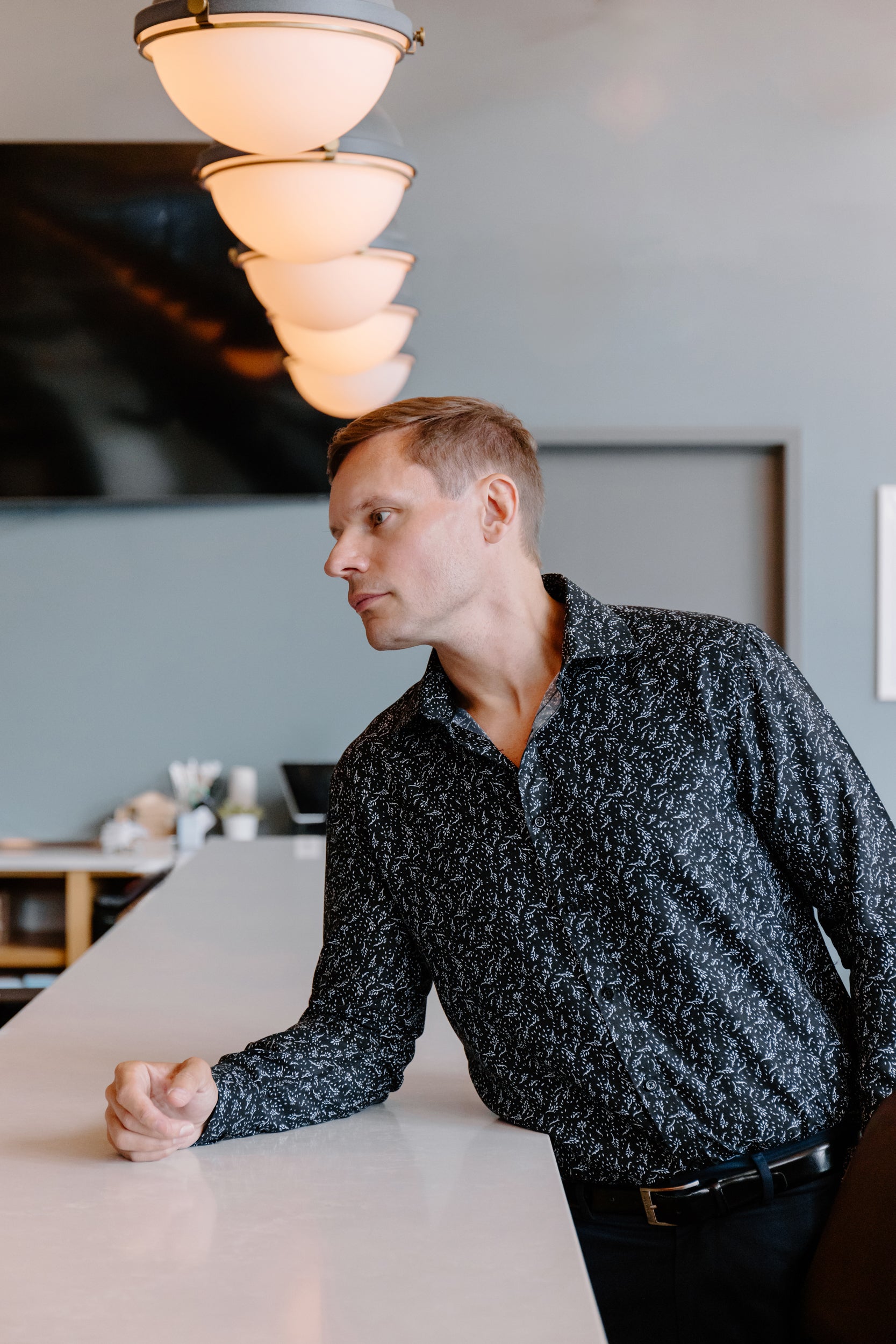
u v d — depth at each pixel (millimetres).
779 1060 1164
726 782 1187
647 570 5074
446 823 1228
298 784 4793
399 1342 795
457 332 4977
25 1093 1321
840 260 4965
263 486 4914
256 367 4867
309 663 5008
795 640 4961
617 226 4969
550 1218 993
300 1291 867
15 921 4738
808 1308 1115
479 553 1202
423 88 4941
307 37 1312
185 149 4809
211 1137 1156
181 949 2061
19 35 4871
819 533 4988
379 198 1737
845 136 4945
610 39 4949
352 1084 1255
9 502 4879
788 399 4984
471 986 1226
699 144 4961
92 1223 984
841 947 1229
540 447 5055
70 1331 808
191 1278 885
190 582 5004
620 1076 1160
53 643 5008
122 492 4898
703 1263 1170
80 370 4852
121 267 4828
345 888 1301
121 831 4703
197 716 5016
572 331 4980
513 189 4961
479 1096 1321
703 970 1155
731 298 4973
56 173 4797
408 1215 1000
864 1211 1089
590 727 1195
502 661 1239
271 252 1806
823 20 4930
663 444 4977
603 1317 1189
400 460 1186
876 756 4996
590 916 1179
